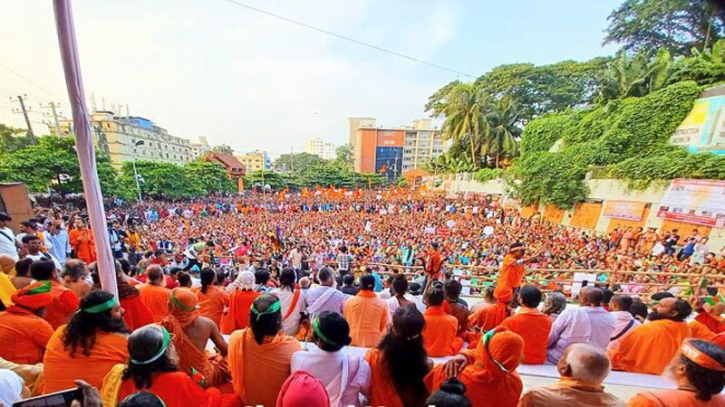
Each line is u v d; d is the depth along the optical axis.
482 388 2.06
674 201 14.50
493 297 4.53
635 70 21.05
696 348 1.73
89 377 2.06
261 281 5.21
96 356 2.09
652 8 23.59
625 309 4.19
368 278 4.06
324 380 2.12
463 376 2.13
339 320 2.20
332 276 4.69
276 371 2.25
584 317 3.65
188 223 28.86
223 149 103.44
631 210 16.55
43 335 2.64
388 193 49.22
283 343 2.34
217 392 2.27
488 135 37.62
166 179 41.12
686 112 15.94
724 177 12.95
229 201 47.22
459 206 33.44
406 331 2.21
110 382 1.89
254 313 2.29
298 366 2.17
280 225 28.70
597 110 21.62
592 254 15.00
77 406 1.55
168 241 19.11
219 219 33.03
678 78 18.23
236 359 2.31
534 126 27.20
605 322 3.66
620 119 18.89
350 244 20.58
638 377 3.45
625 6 25.59
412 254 14.62
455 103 39.19
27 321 2.60
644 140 17.58
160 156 71.06
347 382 2.16
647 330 3.55
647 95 18.23
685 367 1.76
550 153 22.75
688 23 22.39
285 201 46.09
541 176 22.69
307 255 14.83
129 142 60.38
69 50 2.93
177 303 2.55
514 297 5.68
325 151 167.38
